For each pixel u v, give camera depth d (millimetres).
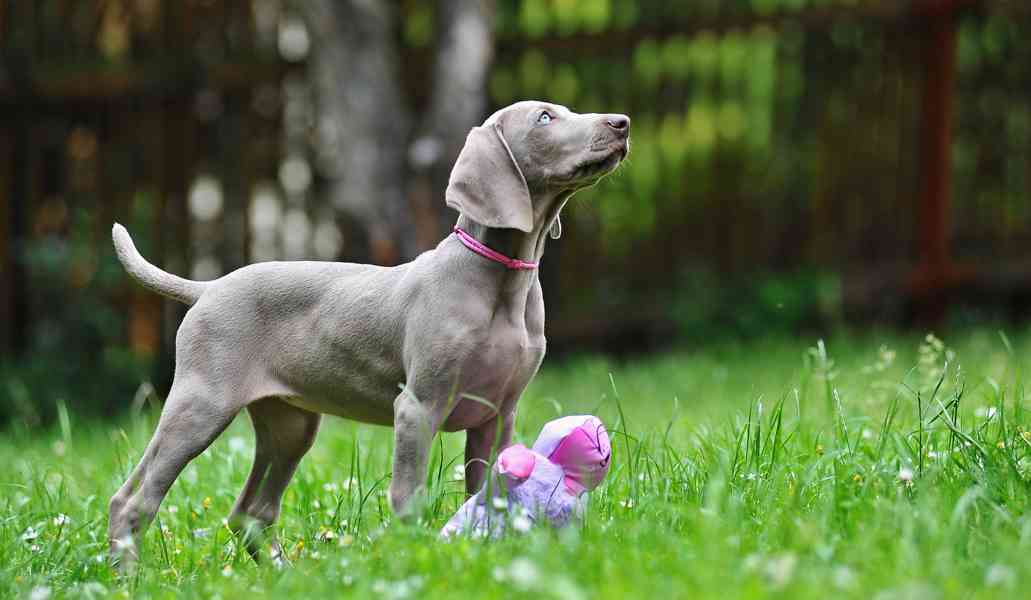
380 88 9109
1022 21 9914
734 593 2830
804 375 5090
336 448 5934
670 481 4207
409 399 3971
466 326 3963
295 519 4777
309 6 9078
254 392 4289
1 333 10008
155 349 9953
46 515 4605
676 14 9891
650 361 9484
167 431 4223
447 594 3121
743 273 10039
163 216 9922
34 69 9914
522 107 4117
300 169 9828
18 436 7746
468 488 4293
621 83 9898
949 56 9805
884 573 3025
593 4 9969
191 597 3516
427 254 4172
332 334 4207
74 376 9508
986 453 3990
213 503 5016
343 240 9273
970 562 3180
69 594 3715
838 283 9844
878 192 10008
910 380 6445
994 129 10055
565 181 4059
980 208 10125
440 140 9094
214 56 9859
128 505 4223
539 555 3244
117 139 9969
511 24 9961
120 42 10008
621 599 2855
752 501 3889
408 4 10039
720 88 9906
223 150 9875
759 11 9727
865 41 9875
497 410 4145
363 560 3523
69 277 9992
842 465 4027
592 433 3883
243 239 9859
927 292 9953
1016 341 9055
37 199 10055
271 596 3355
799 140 9969
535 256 4152
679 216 10031
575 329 10016
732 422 4996
